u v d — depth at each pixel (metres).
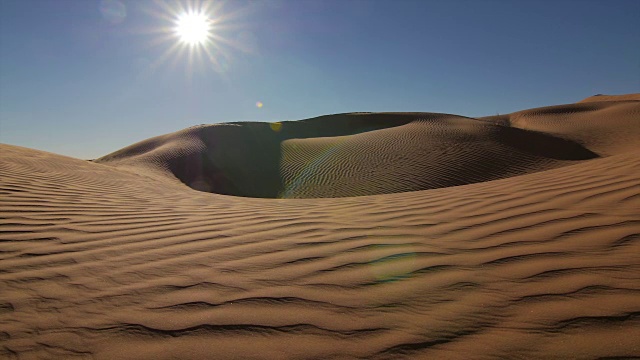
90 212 4.58
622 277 2.01
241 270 2.58
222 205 5.51
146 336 1.82
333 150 23.38
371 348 1.62
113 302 2.19
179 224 3.99
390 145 22.58
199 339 1.77
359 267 2.51
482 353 1.52
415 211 4.05
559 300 1.86
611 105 53.38
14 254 3.04
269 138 30.98
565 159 20.66
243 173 21.17
